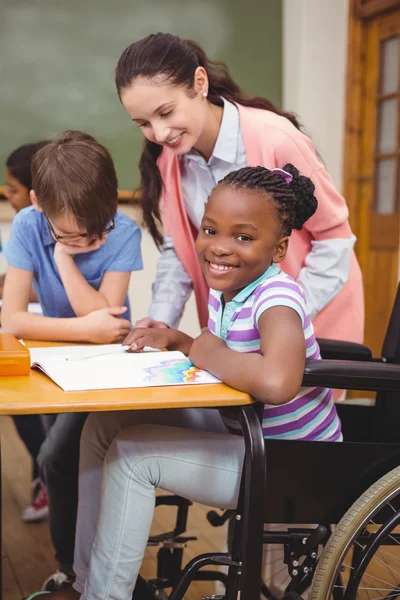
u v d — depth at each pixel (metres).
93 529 1.19
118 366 1.07
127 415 1.22
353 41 3.73
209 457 1.07
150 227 1.67
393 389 1.01
